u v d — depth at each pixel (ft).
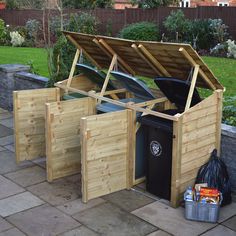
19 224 13.79
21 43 64.64
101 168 15.30
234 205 15.06
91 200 15.31
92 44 18.16
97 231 13.39
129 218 14.15
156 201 15.30
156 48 14.80
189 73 15.33
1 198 15.52
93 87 20.22
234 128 15.58
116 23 64.03
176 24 55.11
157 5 62.80
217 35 52.21
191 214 13.92
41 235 13.16
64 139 16.92
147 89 15.99
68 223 13.84
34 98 18.40
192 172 15.03
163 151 15.07
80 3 71.46
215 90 15.19
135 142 15.98
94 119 14.66
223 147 15.75
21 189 16.24
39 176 17.40
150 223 13.85
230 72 36.50
